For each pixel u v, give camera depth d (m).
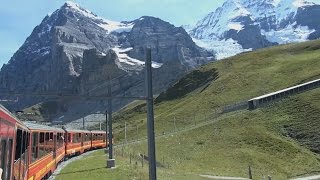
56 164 41.38
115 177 37.53
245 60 179.12
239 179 60.53
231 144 87.31
